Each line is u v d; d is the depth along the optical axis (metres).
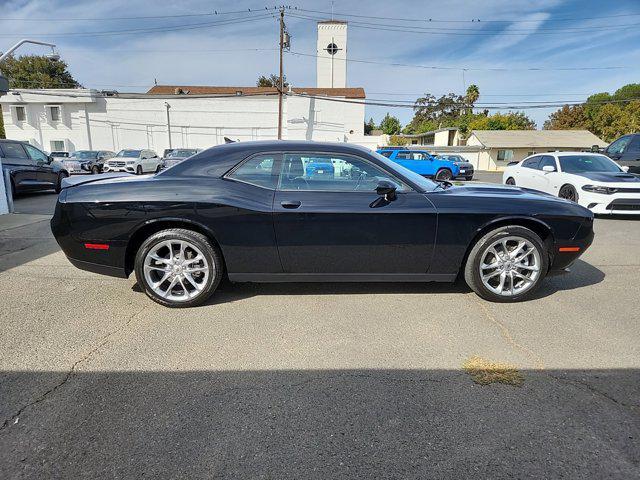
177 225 3.50
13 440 1.95
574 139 42.72
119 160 22.78
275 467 1.80
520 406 2.23
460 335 3.07
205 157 3.58
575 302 3.72
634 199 7.83
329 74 46.50
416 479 1.74
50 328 3.14
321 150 3.55
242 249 3.45
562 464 1.82
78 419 2.11
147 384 2.43
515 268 3.63
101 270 3.54
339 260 3.50
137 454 1.88
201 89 42.75
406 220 3.42
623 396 2.32
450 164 22.69
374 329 3.16
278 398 2.30
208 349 2.85
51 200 11.27
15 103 33.59
